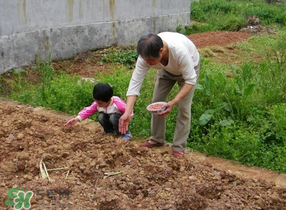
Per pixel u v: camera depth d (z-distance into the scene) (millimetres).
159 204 3506
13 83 7887
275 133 5496
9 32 8234
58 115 6129
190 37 14039
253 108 5984
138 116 6004
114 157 4316
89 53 10453
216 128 5648
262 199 3717
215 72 7746
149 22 13172
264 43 10430
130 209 3418
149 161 4324
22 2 8453
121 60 10484
